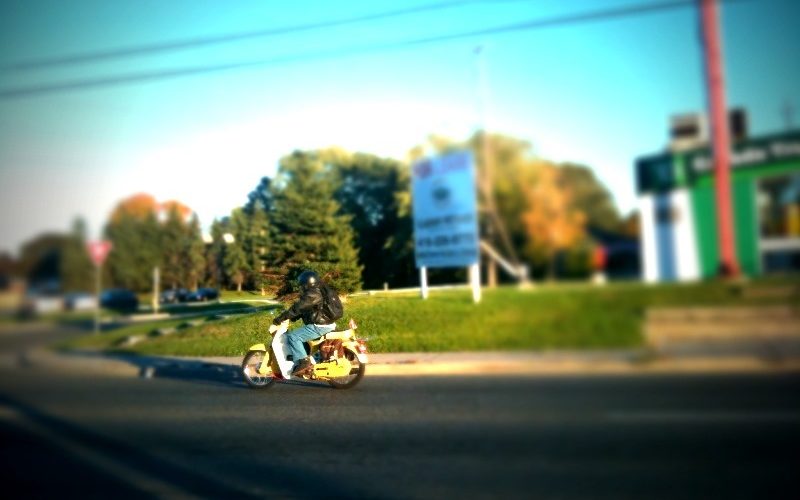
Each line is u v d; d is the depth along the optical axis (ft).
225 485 8.34
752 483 6.91
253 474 8.61
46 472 9.27
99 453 9.59
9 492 8.66
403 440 9.32
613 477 7.33
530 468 7.99
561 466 7.82
